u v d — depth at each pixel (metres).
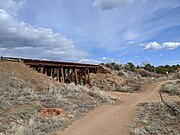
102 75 47.62
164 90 35.62
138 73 70.94
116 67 62.00
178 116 15.98
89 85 41.62
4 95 18.67
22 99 18.28
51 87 24.27
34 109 16.72
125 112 18.94
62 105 18.84
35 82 25.23
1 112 14.95
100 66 50.03
